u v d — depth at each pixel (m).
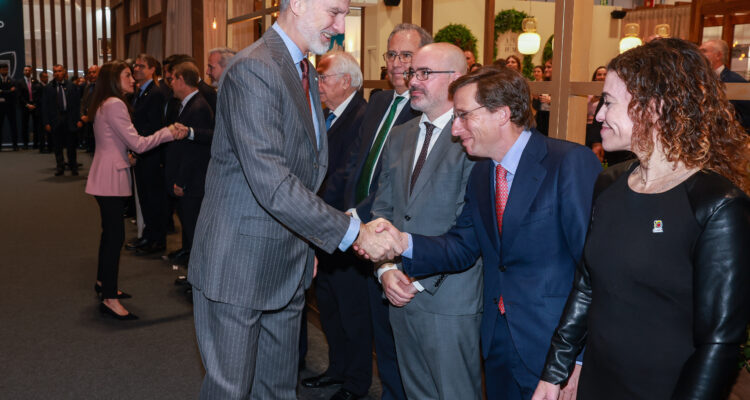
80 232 6.02
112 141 3.61
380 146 2.42
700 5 6.40
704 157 1.07
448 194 1.93
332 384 2.88
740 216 1.01
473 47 8.16
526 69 9.41
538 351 1.62
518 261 1.64
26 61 13.59
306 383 2.87
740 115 1.64
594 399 1.23
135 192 5.61
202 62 7.27
